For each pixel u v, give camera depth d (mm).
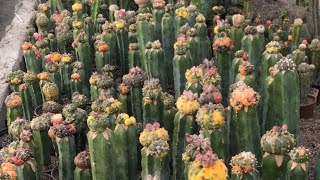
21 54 4902
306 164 2266
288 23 5074
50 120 3061
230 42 3465
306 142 3586
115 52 4379
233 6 5824
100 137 2406
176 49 3455
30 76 3748
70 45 4688
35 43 4703
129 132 2650
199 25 3883
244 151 2477
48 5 5555
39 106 3885
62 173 2893
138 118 3326
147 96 2932
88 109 3885
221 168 1893
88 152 2748
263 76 3213
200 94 2820
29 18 5781
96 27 4969
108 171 2480
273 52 3141
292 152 2260
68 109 3055
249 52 3602
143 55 3885
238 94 2449
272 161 2305
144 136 2416
